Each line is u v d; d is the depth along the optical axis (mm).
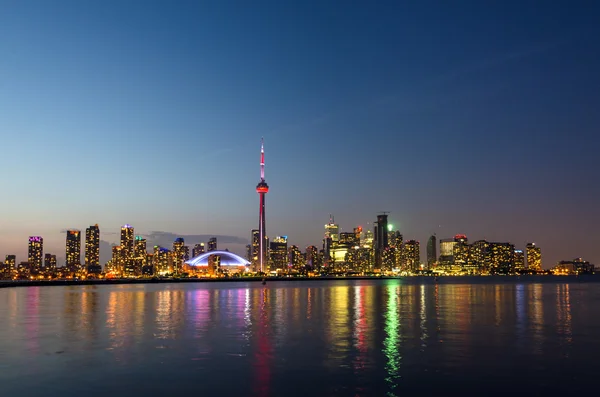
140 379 32156
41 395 28609
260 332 54750
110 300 123812
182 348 43781
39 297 144375
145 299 128750
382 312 80750
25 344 46312
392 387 29906
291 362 37312
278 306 97625
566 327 58156
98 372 34156
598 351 41438
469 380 31484
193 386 30406
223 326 60812
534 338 49000
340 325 61375
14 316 75625
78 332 55094
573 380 31391
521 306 93562
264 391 29250
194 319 69875
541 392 28719
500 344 45250
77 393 29000
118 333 54188
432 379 31766
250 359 38594
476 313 77688
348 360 38000
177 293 173875
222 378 32375
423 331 54750
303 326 60469
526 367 35094
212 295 153875
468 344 45344
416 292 168625
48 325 62375
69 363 37156
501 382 30938
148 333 54125
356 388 29781
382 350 42312
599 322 63500
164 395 28516
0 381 31703
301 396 28141
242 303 108500
